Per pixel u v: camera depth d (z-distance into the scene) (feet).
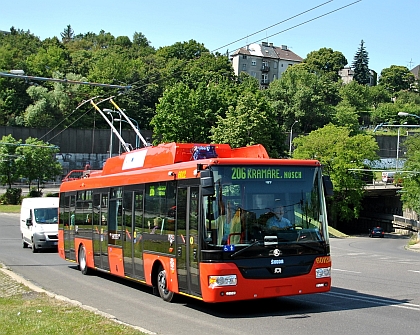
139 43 634.02
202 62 397.80
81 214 62.23
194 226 36.27
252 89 208.85
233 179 35.14
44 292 44.01
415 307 38.06
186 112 192.03
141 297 44.45
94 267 57.41
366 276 59.31
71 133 312.91
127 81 359.25
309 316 35.06
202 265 34.68
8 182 254.47
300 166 36.94
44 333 28.45
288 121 363.56
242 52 501.56
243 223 34.71
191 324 32.96
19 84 345.31
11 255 84.99
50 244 89.04
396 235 266.98
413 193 215.51
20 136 301.63
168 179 40.60
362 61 597.93
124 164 52.80
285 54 535.60
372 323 32.40
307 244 35.81
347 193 242.37
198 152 42.78
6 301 40.09
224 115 195.62
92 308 36.01
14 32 583.99
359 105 455.22
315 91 405.80
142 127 322.96
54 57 427.33
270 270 34.58
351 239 216.33
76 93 321.93
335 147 234.17
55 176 264.52
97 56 435.53
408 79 580.71
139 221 46.01
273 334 29.73
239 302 41.34
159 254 41.78
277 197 35.83
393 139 358.23
